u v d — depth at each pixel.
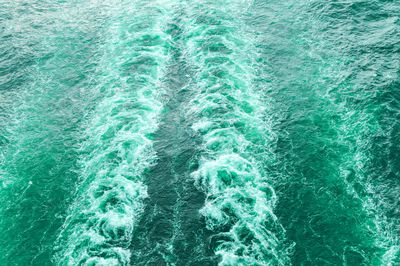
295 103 48.25
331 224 34.62
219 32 62.69
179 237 34.34
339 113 46.03
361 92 48.09
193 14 68.62
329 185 38.12
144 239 34.34
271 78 52.62
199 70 54.78
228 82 52.09
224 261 32.06
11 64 58.62
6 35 65.19
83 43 62.94
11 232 35.91
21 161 43.19
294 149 42.28
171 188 38.94
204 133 44.94
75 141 45.41
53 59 59.53
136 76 54.44
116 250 33.50
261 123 45.75
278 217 35.50
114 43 62.31
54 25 67.88
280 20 64.38
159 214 36.44
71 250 33.91
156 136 45.12
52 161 43.00
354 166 39.69
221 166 40.56
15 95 52.84
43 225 36.38
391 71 50.47
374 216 35.00
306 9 66.06
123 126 46.56
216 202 37.06
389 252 32.09
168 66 56.22
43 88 53.84
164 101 50.06
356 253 32.22
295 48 57.59
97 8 72.88
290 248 32.88
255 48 58.56
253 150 42.41
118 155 42.88
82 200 38.41
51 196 39.19
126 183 39.59
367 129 43.38
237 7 69.62
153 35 63.50
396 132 42.44
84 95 52.19
